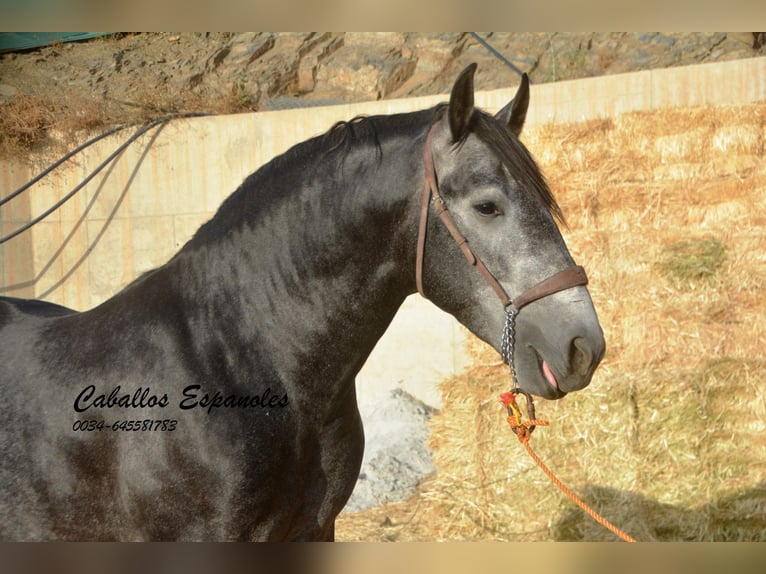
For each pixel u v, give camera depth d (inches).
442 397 197.3
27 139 267.3
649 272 187.0
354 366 84.7
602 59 278.5
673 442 168.4
